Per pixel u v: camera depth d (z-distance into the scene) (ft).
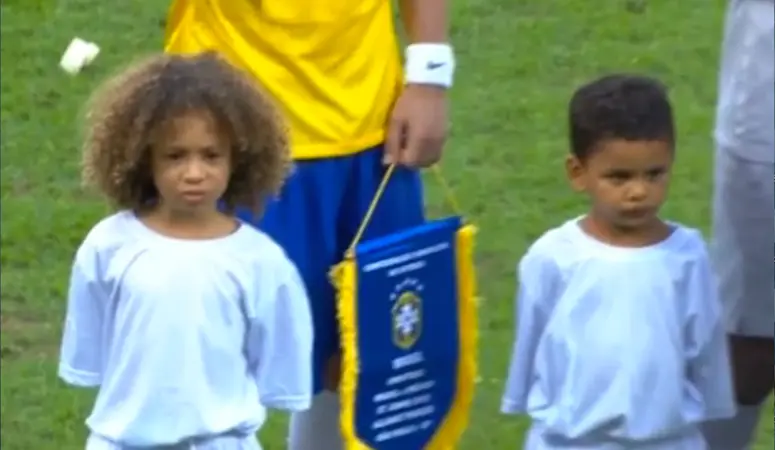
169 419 30.55
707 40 74.95
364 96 34.88
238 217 34.06
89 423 31.35
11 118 66.54
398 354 34.58
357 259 33.53
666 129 31.45
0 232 55.52
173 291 30.55
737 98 35.29
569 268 31.89
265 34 34.17
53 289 51.60
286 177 32.91
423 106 34.96
